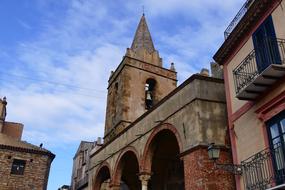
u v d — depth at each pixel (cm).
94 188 2783
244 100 1428
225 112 1712
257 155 1289
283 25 1264
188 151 1630
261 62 1341
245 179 1347
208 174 1525
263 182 1230
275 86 1262
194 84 1728
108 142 2689
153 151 2059
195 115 1658
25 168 3950
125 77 3203
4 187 3766
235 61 1574
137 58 3441
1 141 3994
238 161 1450
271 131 1268
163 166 2528
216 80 1778
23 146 4053
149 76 3350
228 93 1603
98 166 2789
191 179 1572
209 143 1593
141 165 2052
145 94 3275
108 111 3412
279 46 1259
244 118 1447
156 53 3612
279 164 1195
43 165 4059
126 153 2322
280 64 1235
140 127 2194
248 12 1436
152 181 2628
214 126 1650
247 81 1371
